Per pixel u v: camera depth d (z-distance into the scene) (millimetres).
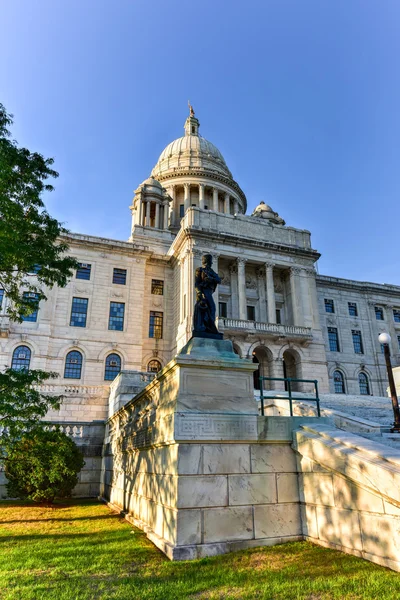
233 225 42438
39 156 13625
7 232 11586
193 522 7676
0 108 12969
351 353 49469
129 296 40125
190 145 68625
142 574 6504
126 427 13672
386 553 6340
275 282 44219
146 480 10516
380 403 22734
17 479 15336
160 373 9477
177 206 61500
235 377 8992
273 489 8531
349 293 52375
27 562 7219
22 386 12117
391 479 6285
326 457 7801
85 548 8227
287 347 38812
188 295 37094
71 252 39438
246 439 8516
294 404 14641
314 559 6855
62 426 19453
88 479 19031
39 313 35906
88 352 36969
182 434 8039
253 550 7625
